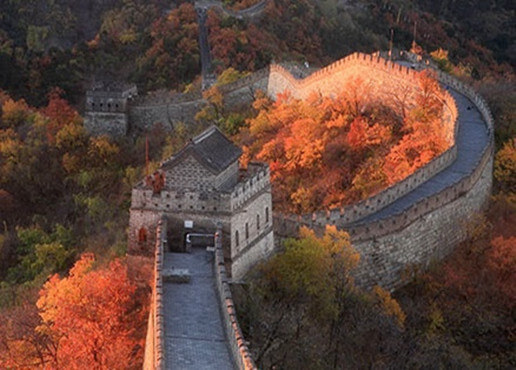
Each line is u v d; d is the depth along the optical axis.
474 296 73.56
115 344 60.47
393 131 105.94
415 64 129.38
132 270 65.44
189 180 65.88
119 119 140.12
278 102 127.81
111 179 129.12
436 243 77.50
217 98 139.88
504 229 82.75
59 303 65.94
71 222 118.31
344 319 65.00
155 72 178.00
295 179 99.69
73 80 182.12
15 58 188.12
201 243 63.31
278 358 59.94
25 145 137.25
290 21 194.62
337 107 113.00
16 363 65.31
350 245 68.75
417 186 80.81
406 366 62.59
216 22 186.25
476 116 101.94
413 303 72.75
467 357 67.25
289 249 66.06
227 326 50.72
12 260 108.06
